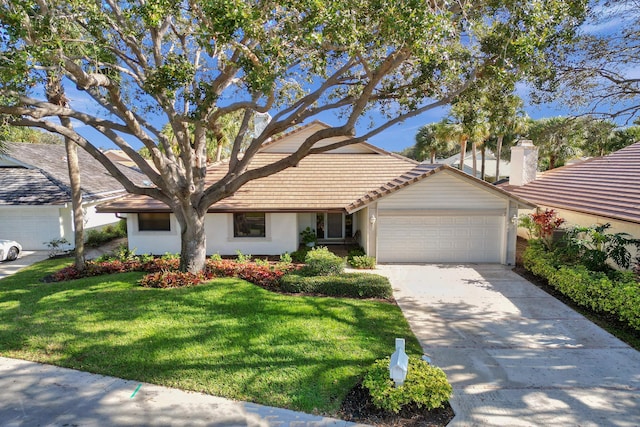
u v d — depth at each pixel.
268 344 7.59
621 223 12.84
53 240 17.92
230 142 33.94
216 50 9.59
